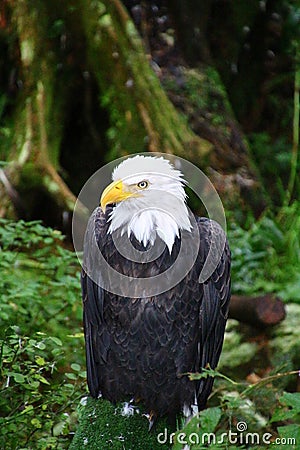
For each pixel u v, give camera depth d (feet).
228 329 35.58
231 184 49.93
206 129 52.06
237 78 61.16
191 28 55.06
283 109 61.98
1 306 31.71
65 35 47.98
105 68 47.80
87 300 23.79
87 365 24.11
